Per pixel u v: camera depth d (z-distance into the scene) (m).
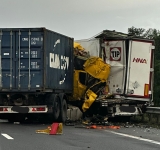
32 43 18.00
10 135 14.21
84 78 21.59
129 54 20.81
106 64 20.92
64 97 20.91
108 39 21.12
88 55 21.92
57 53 19.55
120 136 14.59
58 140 13.04
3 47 18.17
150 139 13.88
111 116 20.61
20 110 18.33
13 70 18.11
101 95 21.05
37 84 17.95
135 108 20.92
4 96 18.81
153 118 22.64
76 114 21.17
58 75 19.67
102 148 11.50
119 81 21.00
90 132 15.74
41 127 17.36
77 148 11.41
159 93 56.16
